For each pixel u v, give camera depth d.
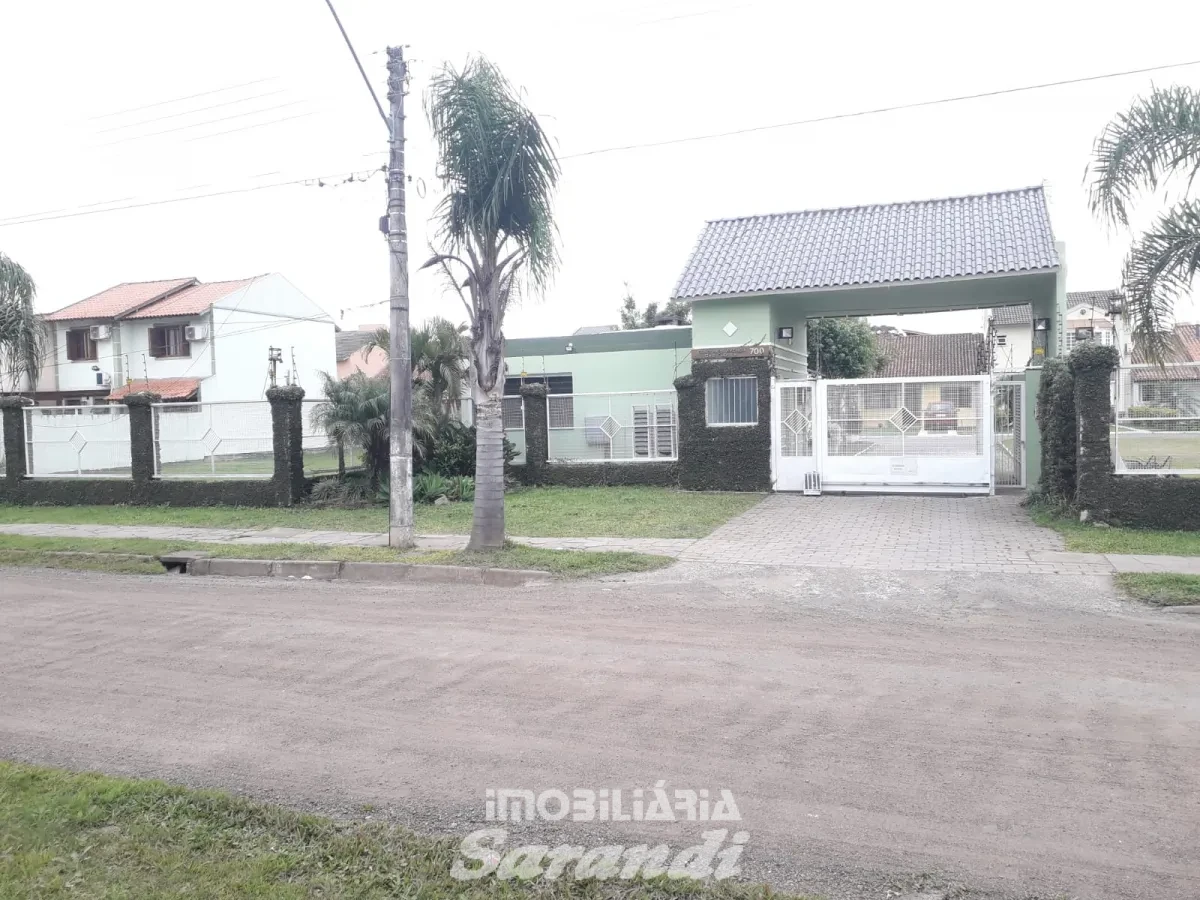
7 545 14.48
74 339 37.78
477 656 7.54
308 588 11.12
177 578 12.22
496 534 12.29
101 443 20.97
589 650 7.64
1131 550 11.20
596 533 13.84
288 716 6.13
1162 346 11.50
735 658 7.29
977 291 19.94
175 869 3.97
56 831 4.36
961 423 17.05
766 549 12.20
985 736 5.44
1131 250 11.53
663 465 19.70
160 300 38.69
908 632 8.02
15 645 8.34
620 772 5.04
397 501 13.12
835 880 3.86
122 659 7.74
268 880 3.88
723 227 22.88
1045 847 4.10
